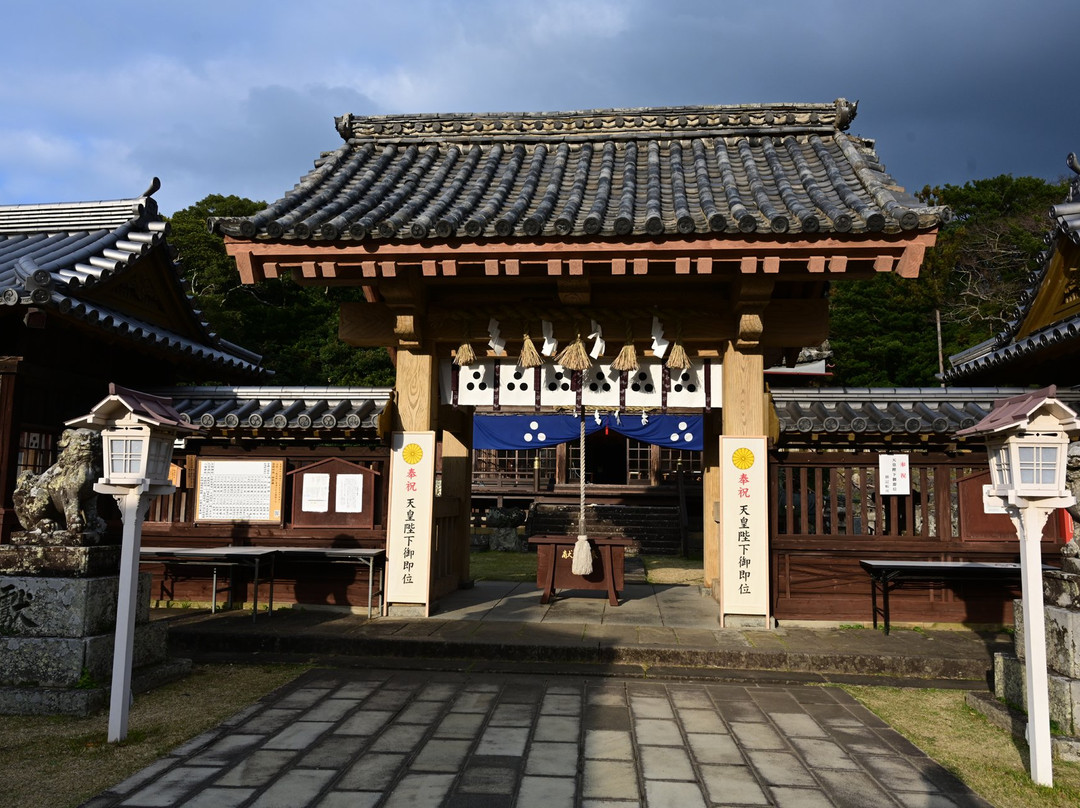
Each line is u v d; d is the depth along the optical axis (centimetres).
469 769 457
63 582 587
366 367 3119
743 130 995
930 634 812
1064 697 513
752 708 595
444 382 927
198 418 887
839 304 3359
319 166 990
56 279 792
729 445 838
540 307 874
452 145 1050
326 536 914
